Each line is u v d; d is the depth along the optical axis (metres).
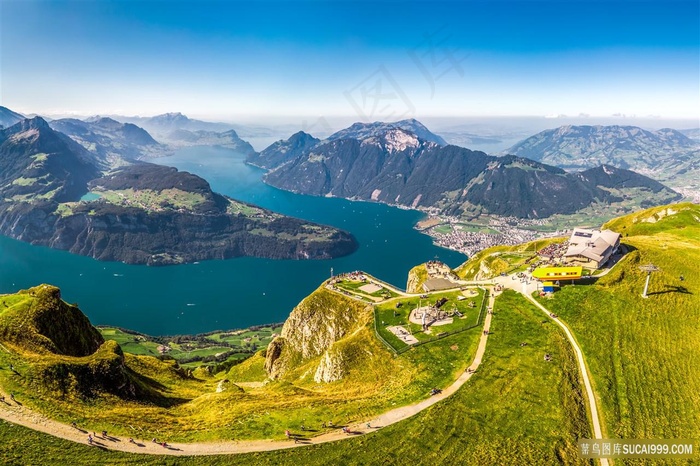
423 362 138.12
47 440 94.19
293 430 105.81
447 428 105.88
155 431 104.06
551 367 127.50
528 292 176.25
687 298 160.25
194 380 194.38
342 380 148.38
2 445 89.94
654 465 95.94
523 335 145.62
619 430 105.50
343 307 195.50
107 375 124.88
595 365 129.50
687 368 127.88
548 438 102.19
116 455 92.62
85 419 104.50
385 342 153.88
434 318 164.62
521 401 114.69
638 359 131.75
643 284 169.50
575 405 112.94
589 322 149.75
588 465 95.62
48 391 111.19
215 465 92.00
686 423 107.94
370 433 104.31
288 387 145.12
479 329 152.25
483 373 127.81
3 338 134.25
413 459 96.06
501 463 95.00
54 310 160.88
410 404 116.12
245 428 106.25
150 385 155.38
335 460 95.12
